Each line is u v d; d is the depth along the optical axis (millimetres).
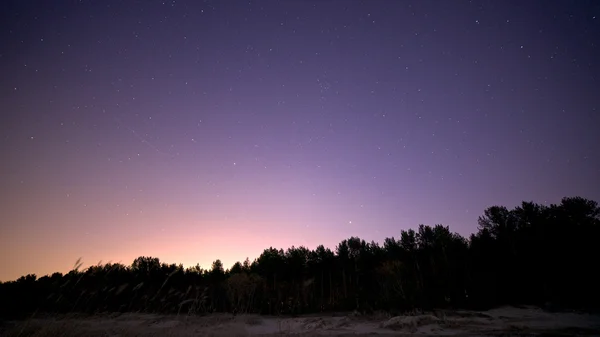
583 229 32594
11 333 7215
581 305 25672
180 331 9773
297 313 35250
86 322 8367
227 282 34250
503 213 41094
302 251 60719
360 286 45531
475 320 21156
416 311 26750
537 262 30922
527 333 15766
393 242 56125
